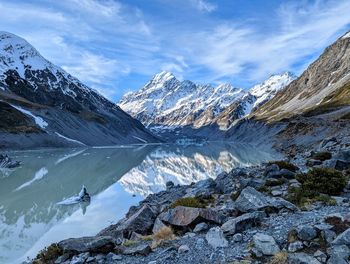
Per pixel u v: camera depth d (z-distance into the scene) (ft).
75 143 638.53
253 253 36.68
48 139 574.15
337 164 81.82
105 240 45.75
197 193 85.92
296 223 42.47
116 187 186.80
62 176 229.86
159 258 40.88
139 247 44.55
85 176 231.71
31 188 180.55
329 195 57.06
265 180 75.87
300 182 70.54
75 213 122.42
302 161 105.81
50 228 103.19
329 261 32.37
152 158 422.00
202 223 50.37
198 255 39.50
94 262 42.55
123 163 343.46
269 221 45.85
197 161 363.56
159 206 85.51
